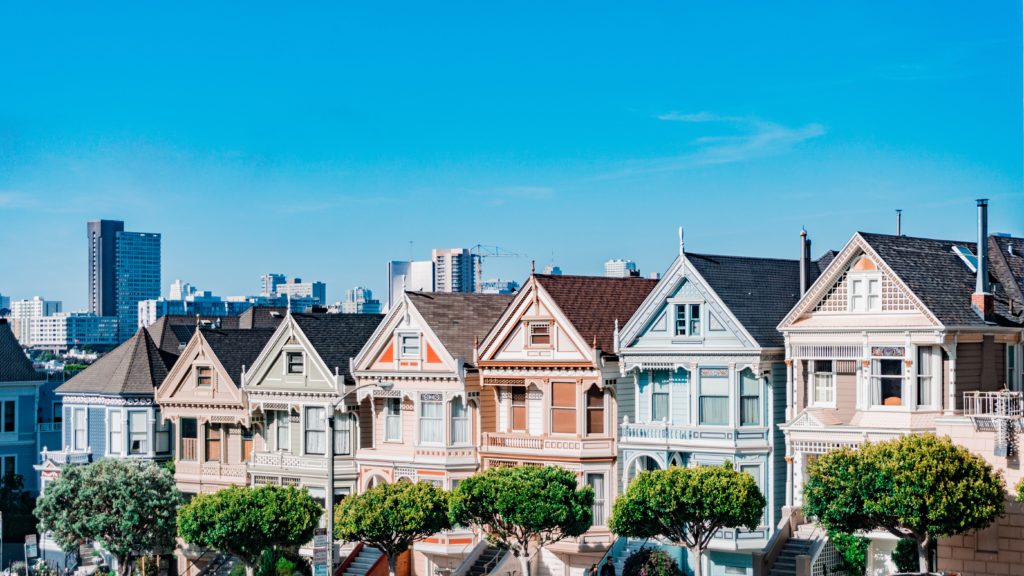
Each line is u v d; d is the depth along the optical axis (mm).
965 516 48781
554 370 64875
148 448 81688
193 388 78438
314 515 66500
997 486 49875
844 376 57125
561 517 58062
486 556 66188
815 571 55312
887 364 55875
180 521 65938
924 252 58188
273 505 65188
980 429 51906
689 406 60938
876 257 55594
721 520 54656
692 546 55781
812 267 66375
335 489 72000
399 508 61188
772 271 64188
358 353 72812
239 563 73312
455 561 68188
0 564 79062
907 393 54688
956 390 54469
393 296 89062
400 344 69875
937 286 56000
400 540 62031
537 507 58031
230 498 65125
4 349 97062
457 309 71062
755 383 59469
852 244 56312
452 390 67812
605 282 68375
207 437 78500
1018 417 51000
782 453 59750
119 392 81688
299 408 73625
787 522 56969
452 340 68875
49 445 98375
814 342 57438
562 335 64625
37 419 98500
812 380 57906
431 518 61875
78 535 73688
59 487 73938
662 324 61500
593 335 64438
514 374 66250
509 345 66562
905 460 49469
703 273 60281
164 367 83625
